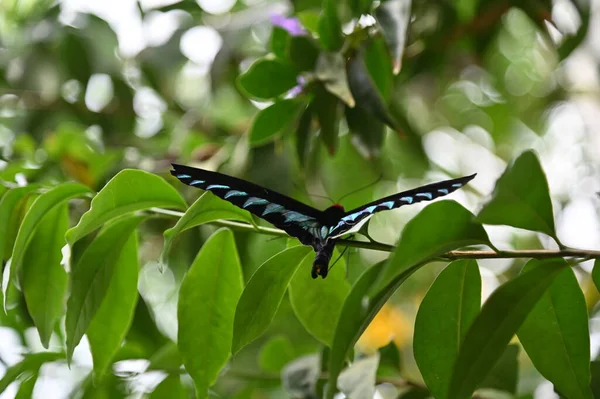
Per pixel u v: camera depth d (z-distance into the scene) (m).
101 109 2.10
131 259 1.50
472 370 1.36
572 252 1.37
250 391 1.68
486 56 2.10
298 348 1.92
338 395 1.61
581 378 1.42
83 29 2.03
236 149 1.71
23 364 1.55
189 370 1.47
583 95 2.33
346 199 2.25
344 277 1.48
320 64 1.55
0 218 1.50
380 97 1.54
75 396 1.59
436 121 2.52
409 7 1.54
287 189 1.68
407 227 1.34
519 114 2.57
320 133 1.59
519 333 1.42
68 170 1.79
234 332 1.43
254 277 1.43
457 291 1.42
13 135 2.07
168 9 1.93
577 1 1.69
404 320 2.35
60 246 1.52
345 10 1.62
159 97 2.17
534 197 1.35
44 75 2.02
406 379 1.62
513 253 1.38
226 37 1.80
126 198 1.45
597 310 1.79
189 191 1.77
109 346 1.50
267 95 1.58
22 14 2.20
